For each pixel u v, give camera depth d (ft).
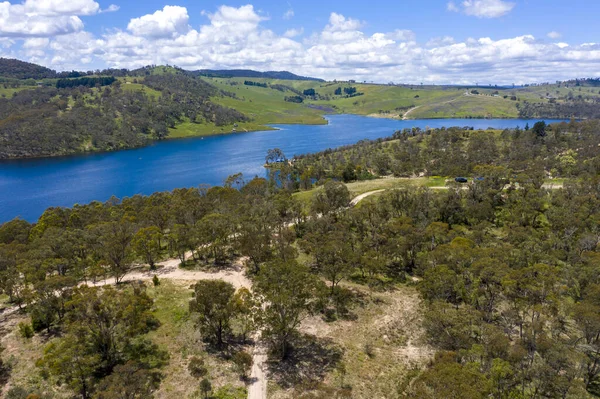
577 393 146.41
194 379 168.25
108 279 280.72
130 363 159.63
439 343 193.88
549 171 570.87
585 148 628.28
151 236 320.91
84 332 168.55
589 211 345.92
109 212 449.06
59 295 226.17
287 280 190.90
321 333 210.18
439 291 226.79
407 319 222.89
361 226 352.08
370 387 163.63
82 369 154.81
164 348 191.11
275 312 185.26
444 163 650.02
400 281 279.69
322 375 172.86
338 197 405.59
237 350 192.95
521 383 151.84
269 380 169.99
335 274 249.14
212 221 325.21
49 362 154.81
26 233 398.21
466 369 136.77
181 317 220.64
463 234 332.80
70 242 305.12
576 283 230.07
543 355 166.61
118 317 178.29
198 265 306.76
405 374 171.73
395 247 296.92
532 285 208.64
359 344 199.21
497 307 225.15
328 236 309.42
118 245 285.84
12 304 241.96
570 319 204.44
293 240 348.38
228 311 192.03
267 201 442.09
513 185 450.71
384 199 407.03
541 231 333.42
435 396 122.11
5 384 161.89
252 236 290.76
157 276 283.38
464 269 238.68
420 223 356.18
